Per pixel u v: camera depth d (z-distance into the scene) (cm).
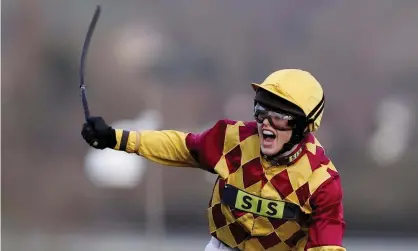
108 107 8475
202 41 9681
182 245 6031
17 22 9025
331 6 9975
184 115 8988
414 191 8056
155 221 6322
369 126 8975
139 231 7100
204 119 9125
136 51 8512
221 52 9700
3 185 7581
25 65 8788
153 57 8619
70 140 8494
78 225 7431
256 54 9788
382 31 9862
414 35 9781
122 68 8562
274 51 9819
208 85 9344
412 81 9556
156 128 5322
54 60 8931
